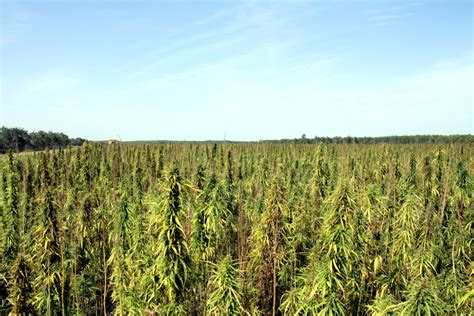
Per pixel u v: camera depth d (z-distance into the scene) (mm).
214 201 13680
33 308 12055
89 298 16703
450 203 15664
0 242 17406
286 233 13508
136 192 18062
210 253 12828
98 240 17156
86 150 40500
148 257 12469
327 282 9828
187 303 10609
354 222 10969
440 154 25078
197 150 55562
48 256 12883
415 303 8312
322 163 26906
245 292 11789
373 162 40375
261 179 27844
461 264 11719
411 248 12594
